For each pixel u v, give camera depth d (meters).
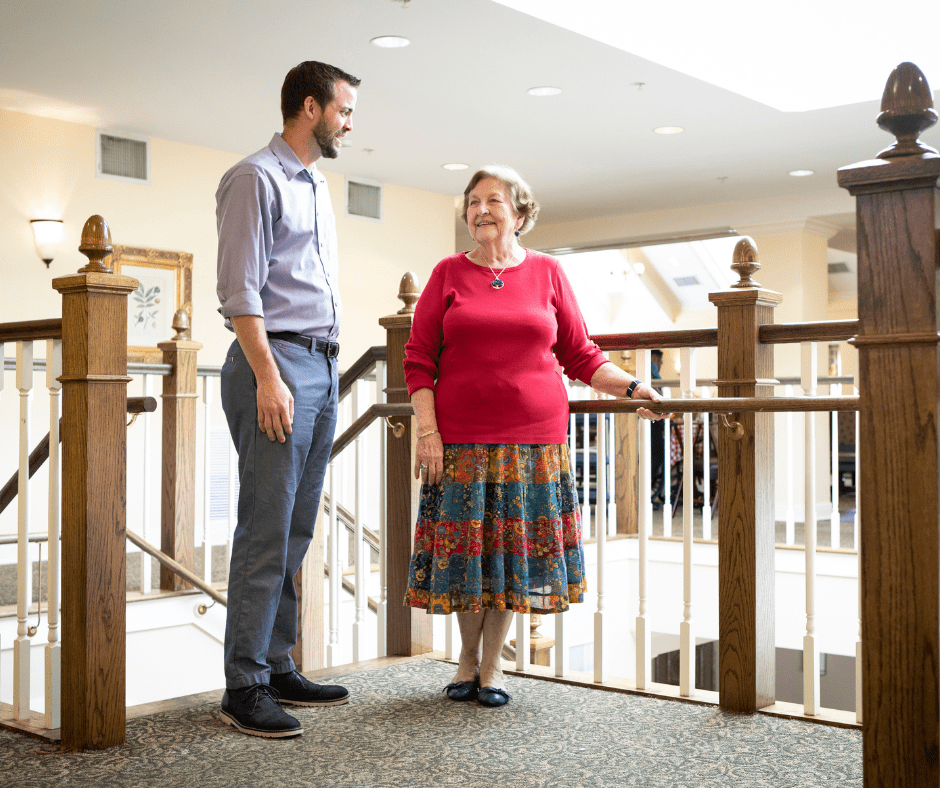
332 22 4.62
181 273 6.82
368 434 6.73
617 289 11.42
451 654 2.87
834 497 5.21
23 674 2.30
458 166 7.61
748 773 1.89
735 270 2.37
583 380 2.48
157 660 4.38
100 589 2.06
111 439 2.08
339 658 4.12
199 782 1.85
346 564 4.57
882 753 1.37
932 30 5.73
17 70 5.29
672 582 5.59
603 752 2.02
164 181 6.77
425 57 5.12
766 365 2.38
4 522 5.46
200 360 6.91
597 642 2.59
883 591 1.38
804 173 7.85
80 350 2.05
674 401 2.27
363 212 8.06
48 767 1.94
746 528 2.31
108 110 6.05
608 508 5.72
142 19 4.57
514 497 2.28
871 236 1.38
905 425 1.36
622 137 6.73
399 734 2.15
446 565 2.29
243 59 5.13
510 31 4.73
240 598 2.21
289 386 2.24
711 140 6.81
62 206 6.27
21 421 2.31
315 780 1.87
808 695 2.27
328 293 2.36
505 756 2.00
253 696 2.18
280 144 2.30
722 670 2.34
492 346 2.29
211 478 6.67
